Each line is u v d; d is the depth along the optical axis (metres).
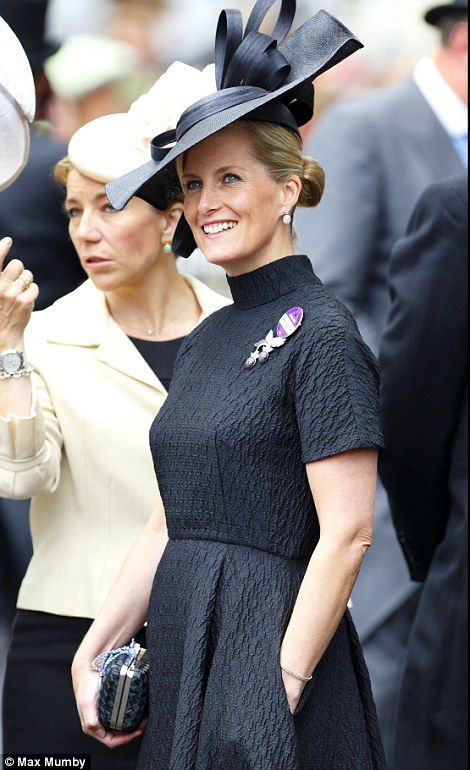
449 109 21.36
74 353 15.03
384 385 17.70
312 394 11.94
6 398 14.08
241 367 12.34
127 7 29.94
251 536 12.19
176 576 12.46
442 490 17.88
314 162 12.77
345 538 11.85
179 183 14.36
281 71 12.46
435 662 17.58
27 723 14.84
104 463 14.77
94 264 15.11
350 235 20.97
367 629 19.69
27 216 20.66
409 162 21.23
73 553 14.80
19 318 14.02
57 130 24.30
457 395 17.58
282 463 12.12
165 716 12.57
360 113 21.38
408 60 30.17
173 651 12.46
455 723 17.53
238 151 12.34
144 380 14.91
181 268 19.58
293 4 12.85
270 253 12.55
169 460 12.61
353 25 30.36
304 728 12.12
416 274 17.58
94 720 13.29
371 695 12.72
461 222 17.47
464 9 21.14
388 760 19.22
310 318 12.14
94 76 24.55
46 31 22.02
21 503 21.02
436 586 17.67
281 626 12.02
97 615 13.87
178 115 14.86
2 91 13.64
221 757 11.86
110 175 14.78
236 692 11.90
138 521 14.75
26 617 14.94
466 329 17.47
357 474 11.90
